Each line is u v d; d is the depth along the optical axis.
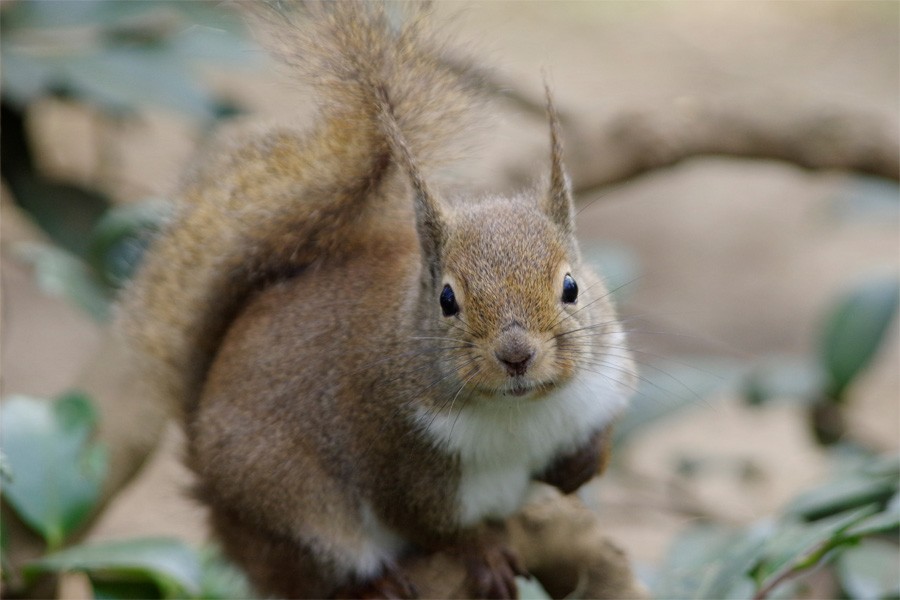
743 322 21.66
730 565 9.67
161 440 12.03
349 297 9.25
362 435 8.92
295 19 9.54
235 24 15.57
